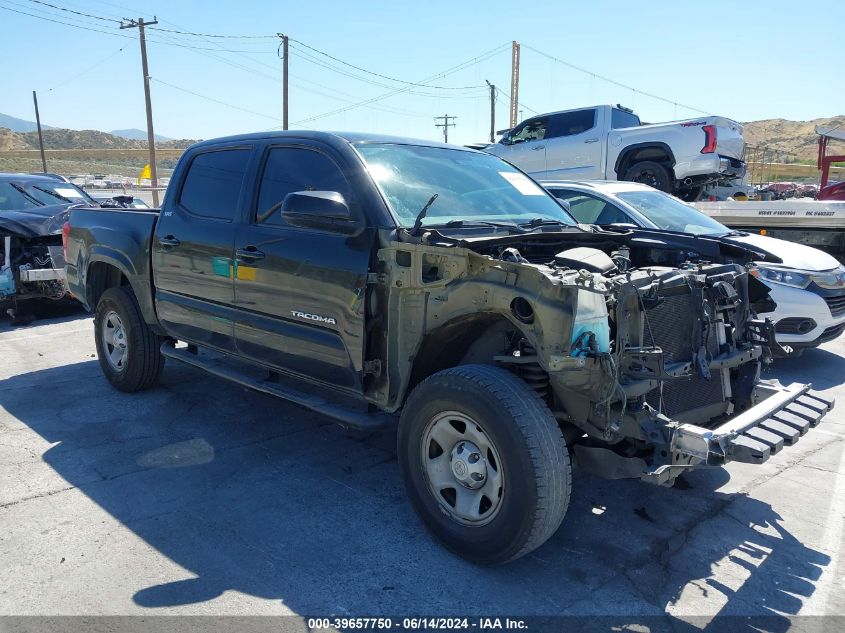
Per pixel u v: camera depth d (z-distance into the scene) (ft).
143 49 115.34
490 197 13.93
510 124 120.98
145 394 18.62
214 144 15.65
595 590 9.89
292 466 14.06
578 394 9.84
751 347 12.07
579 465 10.72
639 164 39.68
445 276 10.61
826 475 14.08
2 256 28.37
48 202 32.40
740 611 9.45
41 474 13.46
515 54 119.85
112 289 18.25
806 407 11.04
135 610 9.15
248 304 13.80
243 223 13.98
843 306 22.53
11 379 20.15
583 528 11.80
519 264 9.68
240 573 10.09
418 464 10.94
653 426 9.86
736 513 12.39
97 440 15.29
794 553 11.02
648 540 11.40
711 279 11.50
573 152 42.22
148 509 12.07
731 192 42.57
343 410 12.43
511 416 9.50
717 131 37.45
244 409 17.52
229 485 13.10
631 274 10.53
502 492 9.74
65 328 28.40
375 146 13.19
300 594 9.60
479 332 11.57
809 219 29.55
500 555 9.91
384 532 11.40
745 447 9.32
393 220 11.46
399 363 11.34
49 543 10.84
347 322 11.75
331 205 11.02
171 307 16.19
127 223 17.57
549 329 9.32
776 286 21.74
